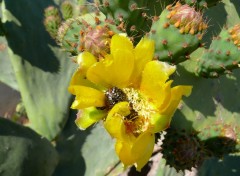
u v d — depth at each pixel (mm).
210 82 283
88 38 208
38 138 338
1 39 401
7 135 316
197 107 277
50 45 366
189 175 330
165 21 221
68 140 369
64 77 368
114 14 240
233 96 295
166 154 258
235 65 260
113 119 185
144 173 392
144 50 193
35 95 366
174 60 229
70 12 364
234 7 311
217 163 335
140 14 244
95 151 355
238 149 277
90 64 193
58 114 367
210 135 273
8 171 311
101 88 198
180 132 259
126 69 194
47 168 344
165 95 189
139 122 197
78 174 355
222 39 259
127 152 188
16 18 362
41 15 368
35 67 365
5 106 521
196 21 220
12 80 409
